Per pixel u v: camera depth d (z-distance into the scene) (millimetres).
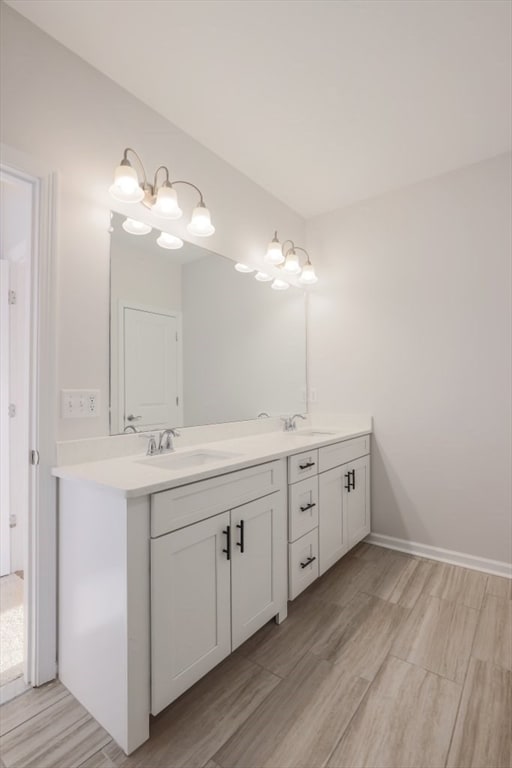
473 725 1236
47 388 1445
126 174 1527
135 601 1147
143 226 1858
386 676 1453
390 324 2670
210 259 2232
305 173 2477
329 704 1323
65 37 1513
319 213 3004
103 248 1673
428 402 2516
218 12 1425
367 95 1833
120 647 1153
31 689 1403
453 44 1556
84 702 1317
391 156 2305
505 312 2266
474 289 2363
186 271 2080
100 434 1639
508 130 2080
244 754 1145
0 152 1332
